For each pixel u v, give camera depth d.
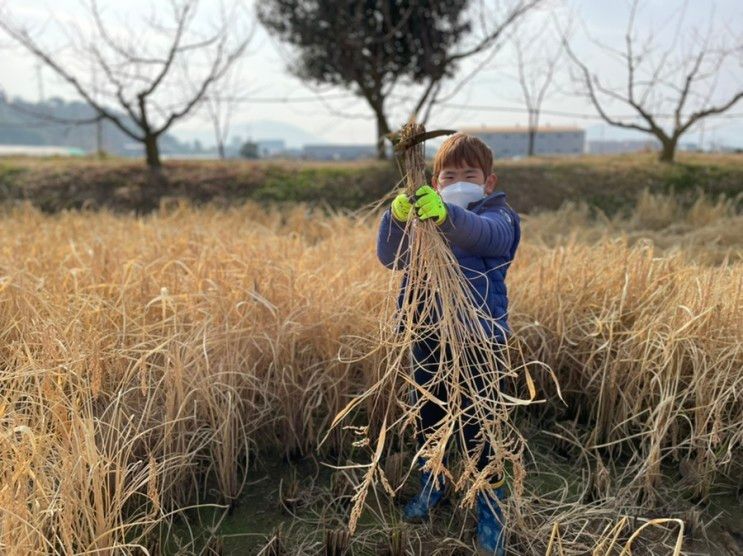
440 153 2.55
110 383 2.88
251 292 3.27
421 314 2.32
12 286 3.46
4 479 1.99
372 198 13.28
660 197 10.95
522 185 13.09
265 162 15.75
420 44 16.61
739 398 3.01
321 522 2.67
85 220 8.34
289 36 16.88
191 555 2.45
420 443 3.09
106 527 2.14
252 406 3.12
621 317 3.56
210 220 8.34
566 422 3.38
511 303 3.74
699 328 3.12
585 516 2.63
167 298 2.96
